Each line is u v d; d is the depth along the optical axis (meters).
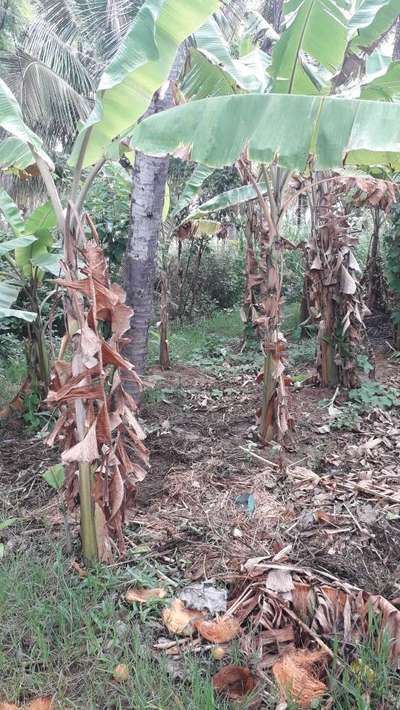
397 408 5.02
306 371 6.14
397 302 7.11
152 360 6.82
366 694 1.86
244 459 3.89
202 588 2.44
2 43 10.62
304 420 4.73
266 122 2.34
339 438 4.33
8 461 3.89
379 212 8.25
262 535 2.93
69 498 2.66
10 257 4.60
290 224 11.03
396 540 2.85
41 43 9.66
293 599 2.29
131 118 2.31
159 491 3.41
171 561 2.70
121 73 2.13
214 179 9.19
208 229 6.55
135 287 4.21
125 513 2.74
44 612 2.27
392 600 2.34
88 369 2.33
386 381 5.87
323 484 3.51
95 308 2.31
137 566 2.63
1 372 5.74
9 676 2.00
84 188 2.45
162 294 6.34
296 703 1.85
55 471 2.87
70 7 9.09
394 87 3.56
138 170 4.00
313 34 2.98
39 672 2.02
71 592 2.31
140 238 4.11
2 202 4.30
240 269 10.77
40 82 8.84
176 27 2.20
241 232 10.73
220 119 2.39
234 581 2.51
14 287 4.14
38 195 9.56
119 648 2.12
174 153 2.46
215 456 3.94
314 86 3.28
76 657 2.09
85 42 9.77
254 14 4.75
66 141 9.79
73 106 9.38
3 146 3.31
